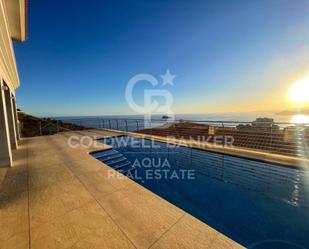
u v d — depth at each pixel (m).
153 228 1.87
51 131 11.58
